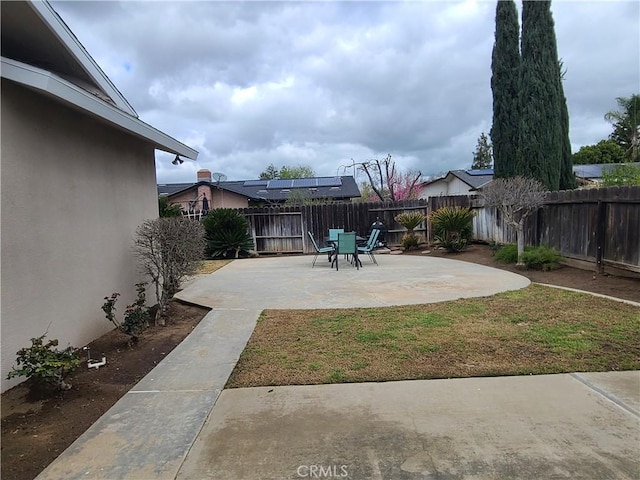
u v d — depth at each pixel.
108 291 4.82
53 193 3.76
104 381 3.35
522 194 7.84
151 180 6.38
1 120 3.11
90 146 4.48
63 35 3.92
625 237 6.24
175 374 3.41
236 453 2.24
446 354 3.62
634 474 1.98
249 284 7.50
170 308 5.74
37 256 3.50
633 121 28.06
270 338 4.24
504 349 3.70
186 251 5.10
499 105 12.80
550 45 10.73
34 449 2.35
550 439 2.29
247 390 3.06
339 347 3.89
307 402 2.83
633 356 3.46
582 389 2.90
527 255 8.08
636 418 2.50
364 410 2.69
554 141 10.84
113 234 5.00
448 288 6.54
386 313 5.05
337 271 8.95
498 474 2.00
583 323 4.38
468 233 11.85
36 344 2.96
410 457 2.16
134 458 2.22
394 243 13.79
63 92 3.24
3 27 3.82
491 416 2.57
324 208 13.80
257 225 13.91
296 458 2.18
